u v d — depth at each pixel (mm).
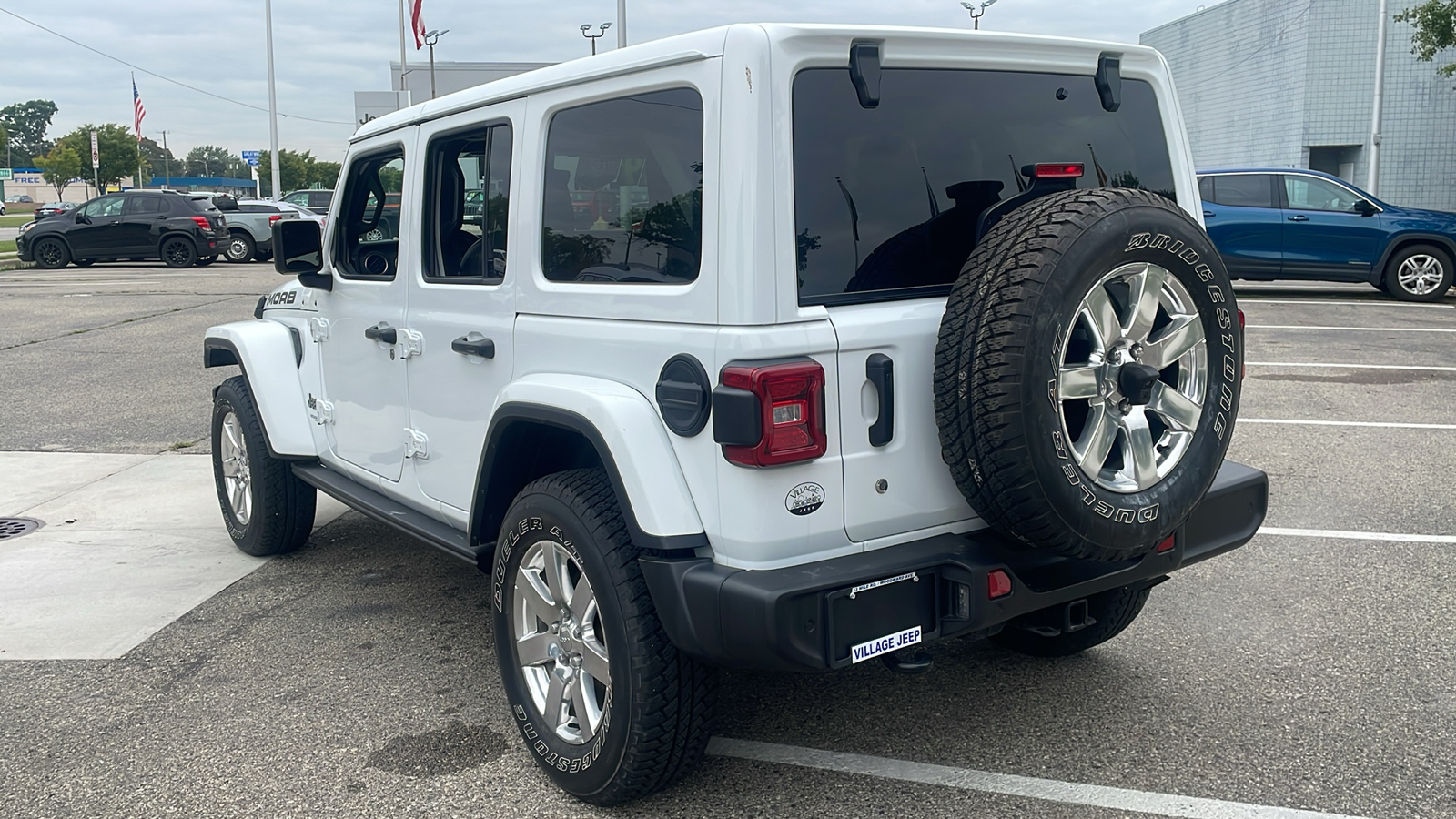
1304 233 14703
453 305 3594
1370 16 21766
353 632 4414
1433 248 14516
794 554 2643
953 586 2727
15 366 11227
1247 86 24672
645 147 2830
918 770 3213
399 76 38906
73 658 4199
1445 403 8305
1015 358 2471
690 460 2709
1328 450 6969
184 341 12820
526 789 3182
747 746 3379
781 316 2574
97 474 7105
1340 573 4789
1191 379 2885
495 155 3393
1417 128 21875
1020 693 3707
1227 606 4445
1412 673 3773
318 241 4562
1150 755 3262
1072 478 2590
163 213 24484
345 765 3334
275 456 4941
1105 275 2592
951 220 2881
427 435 3850
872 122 2744
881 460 2740
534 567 3170
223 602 4801
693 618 2635
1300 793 3031
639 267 2865
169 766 3346
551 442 3359
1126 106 3289
